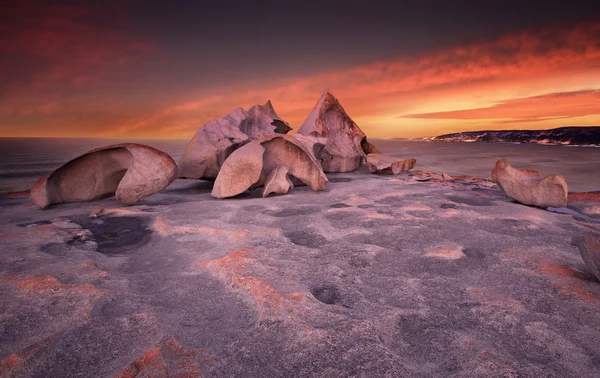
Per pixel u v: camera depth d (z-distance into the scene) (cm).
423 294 254
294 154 679
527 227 422
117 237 408
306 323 204
